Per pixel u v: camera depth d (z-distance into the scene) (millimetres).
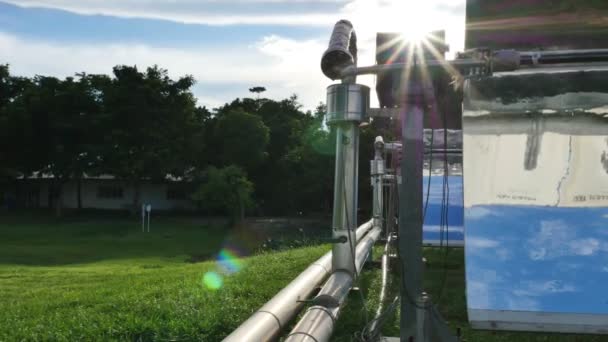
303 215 41125
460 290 6219
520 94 3158
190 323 4371
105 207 43875
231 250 24656
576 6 3836
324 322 3314
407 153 2920
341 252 4441
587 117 3084
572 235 2883
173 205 44188
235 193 34906
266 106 53031
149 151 38156
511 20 3904
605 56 3064
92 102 38250
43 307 5707
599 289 2717
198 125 41156
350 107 3947
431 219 7875
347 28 3938
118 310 5016
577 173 3014
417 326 2906
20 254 20438
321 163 39812
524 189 3008
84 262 18688
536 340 4332
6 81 43844
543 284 2758
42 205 45625
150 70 39344
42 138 38719
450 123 4281
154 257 21734
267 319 3293
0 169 38938
